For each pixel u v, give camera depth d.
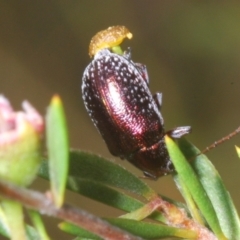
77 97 0.11
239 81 0.11
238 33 0.11
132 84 0.06
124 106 0.06
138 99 0.06
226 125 0.11
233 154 0.11
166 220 0.05
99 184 0.05
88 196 0.05
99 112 0.06
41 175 0.05
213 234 0.05
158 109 0.06
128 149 0.06
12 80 0.11
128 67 0.06
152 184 0.10
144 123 0.06
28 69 0.11
